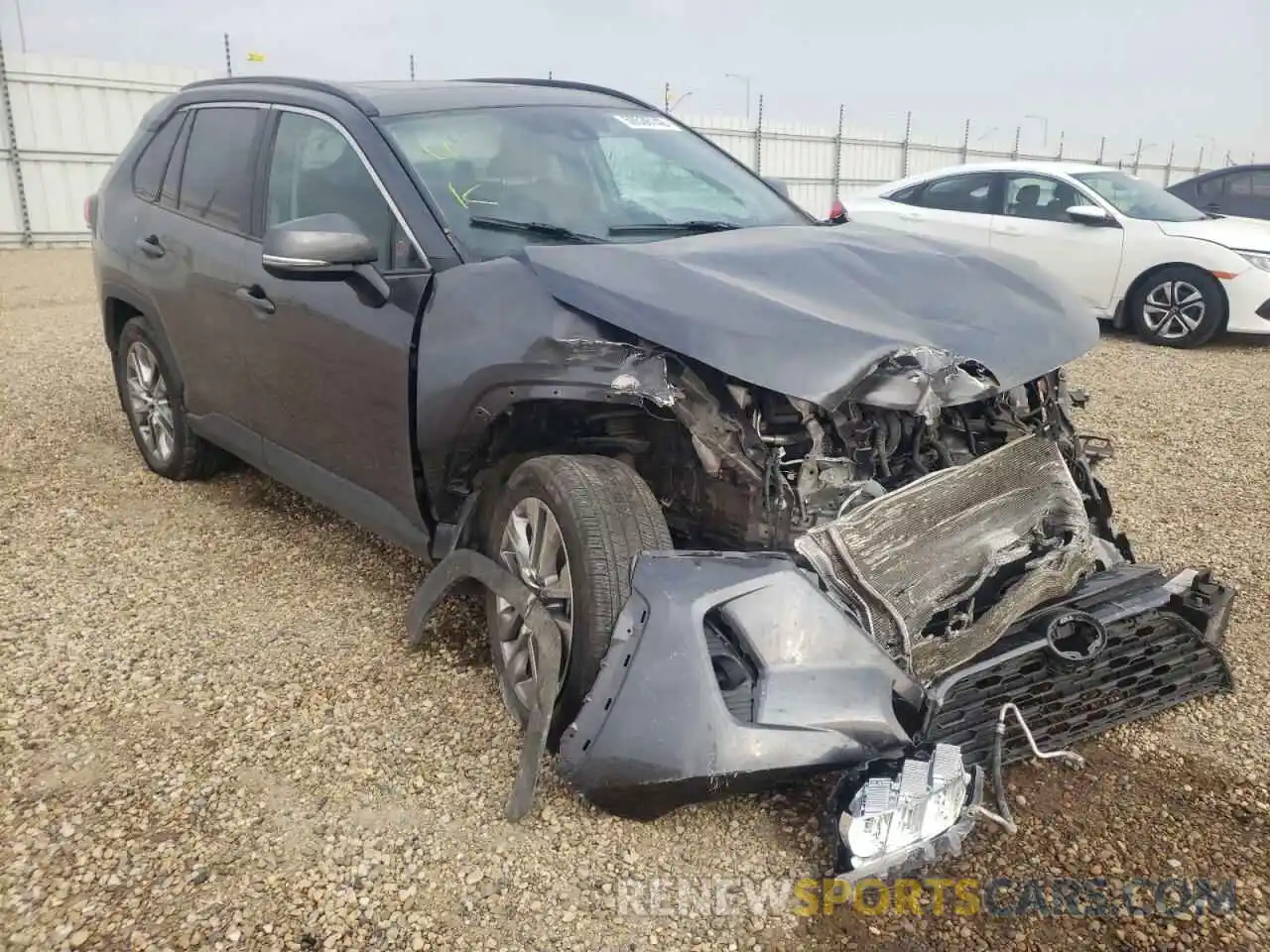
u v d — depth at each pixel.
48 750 2.85
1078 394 3.31
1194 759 2.85
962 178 10.57
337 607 3.72
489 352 2.86
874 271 2.97
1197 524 4.70
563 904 2.29
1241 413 6.76
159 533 4.42
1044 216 9.96
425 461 3.13
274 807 2.60
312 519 4.57
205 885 2.34
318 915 2.25
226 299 4.00
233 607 3.72
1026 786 2.70
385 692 3.14
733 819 2.58
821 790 2.67
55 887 2.32
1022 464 2.77
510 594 2.76
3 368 7.41
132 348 5.00
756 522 2.63
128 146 5.08
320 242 3.01
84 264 14.53
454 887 2.34
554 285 2.83
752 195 3.98
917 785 2.21
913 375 2.47
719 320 2.57
